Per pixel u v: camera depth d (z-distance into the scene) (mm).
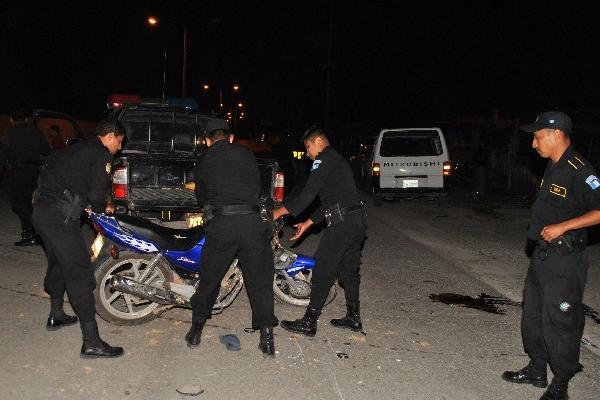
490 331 5957
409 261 8883
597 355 5438
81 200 4789
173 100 16391
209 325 5734
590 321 6434
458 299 7023
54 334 5324
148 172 8164
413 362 5105
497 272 8430
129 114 9609
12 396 4207
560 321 4262
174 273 5625
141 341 5277
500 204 15344
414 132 14547
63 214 4727
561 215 4262
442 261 8945
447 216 13562
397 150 14688
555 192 4262
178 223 8172
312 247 9688
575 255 4238
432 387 4645
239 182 4906
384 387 4605
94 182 4812
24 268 7422
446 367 5035
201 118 9953
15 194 8391
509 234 11422
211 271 4977
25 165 8297
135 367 4750
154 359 4914
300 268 6129
